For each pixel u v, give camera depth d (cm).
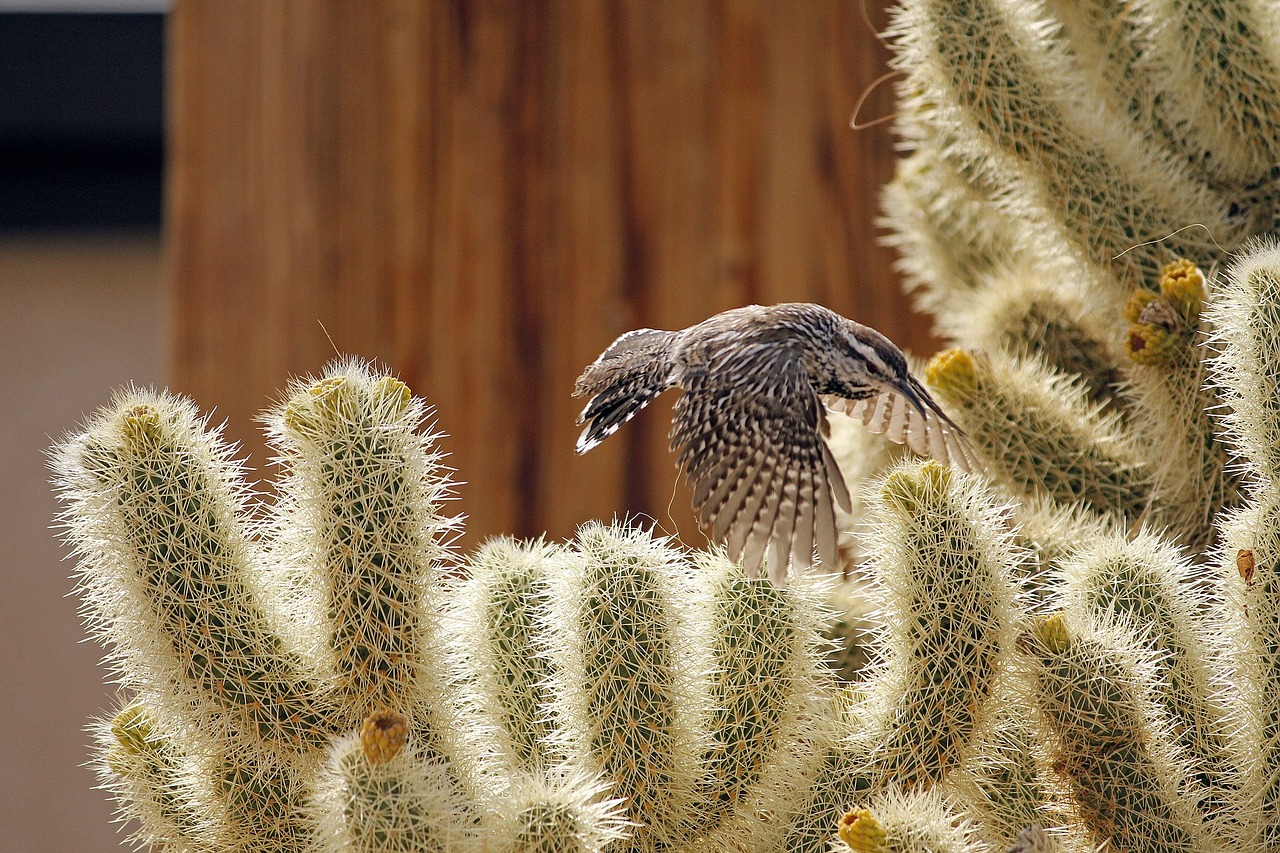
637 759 564
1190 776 569
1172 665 569
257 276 624
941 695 565
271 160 625
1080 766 566
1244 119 588
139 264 764
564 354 622
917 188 604
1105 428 588
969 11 585
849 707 570
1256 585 567
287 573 566
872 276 620
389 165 623
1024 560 578
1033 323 594
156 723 570
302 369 623
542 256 622
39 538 747
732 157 621
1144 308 581
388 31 624
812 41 621
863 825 559
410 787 556
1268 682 567
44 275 760
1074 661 565
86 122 736
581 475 621
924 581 565
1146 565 570
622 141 622
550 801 559
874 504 568
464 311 622
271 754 565
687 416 566
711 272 621
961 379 584
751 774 567
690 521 620
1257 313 569
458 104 623
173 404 566
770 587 567
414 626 564
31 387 757
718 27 622
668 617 564
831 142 621
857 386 570
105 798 728
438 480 566
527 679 570
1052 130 586
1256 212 590
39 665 735
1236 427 570
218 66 629
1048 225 590
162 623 563
